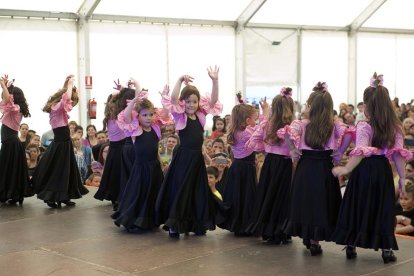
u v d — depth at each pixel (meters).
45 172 6.23
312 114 4.24
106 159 6.11
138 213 5.07
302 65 14.16
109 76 11.08
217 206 5.00
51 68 10.30
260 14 13.04
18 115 6.39
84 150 8.40
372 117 4.02
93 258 4.35
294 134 4.25
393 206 4.04
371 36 15.34
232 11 12.49
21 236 5.05
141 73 11.50
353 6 14.03
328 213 4.22
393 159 4.13
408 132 8.58
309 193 4.23
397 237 4.88
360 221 4.07
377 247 4.00
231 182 4.98
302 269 4.01
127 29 11.24
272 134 4.56
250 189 4.89
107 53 11.02
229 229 4.94
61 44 10.40
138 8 11.14
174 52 11.95
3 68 9.79
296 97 14.12
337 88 14.88
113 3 10.74
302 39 14.11
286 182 4.61
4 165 6.38
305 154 4.29
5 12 9.63
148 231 5.16
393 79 15.92
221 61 12.70
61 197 6.16
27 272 4.04
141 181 5.07
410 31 15.95
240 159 4.95
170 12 11.63
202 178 4.96
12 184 6.36
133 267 4.11
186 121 4.86
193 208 4.93
